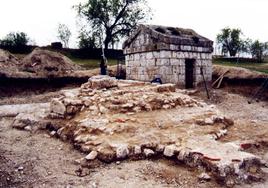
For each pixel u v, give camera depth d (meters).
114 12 37.97
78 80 22.97
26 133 10.16
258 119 12.76
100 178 6.30
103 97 10.97
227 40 42.34
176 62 17.92
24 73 22.33
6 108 14.65
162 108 10.97
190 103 11.94
